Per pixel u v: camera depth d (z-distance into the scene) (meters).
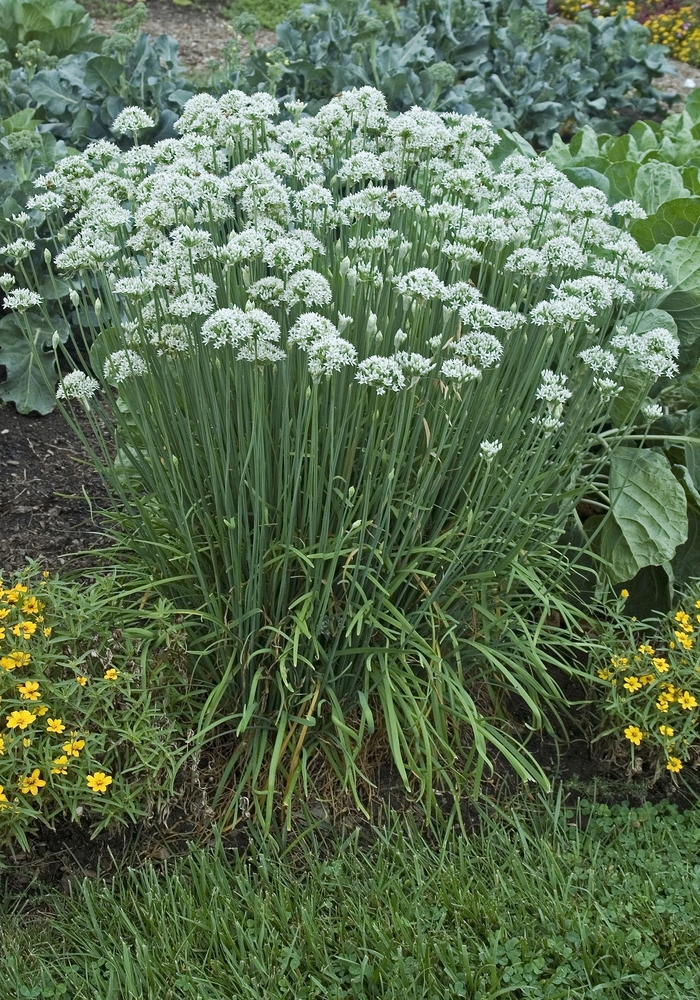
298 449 2.70
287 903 2.69
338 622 3.11
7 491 4.12
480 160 3.61
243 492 2.86
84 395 3.06
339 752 3.14
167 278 2.97
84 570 3.52
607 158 5.10
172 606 3.01
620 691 3.31
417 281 2.81
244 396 2.92
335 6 7.45
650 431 4.15
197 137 3.31
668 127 6.39
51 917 2.72
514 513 3.19
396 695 2.98
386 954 2.56
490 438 3.39
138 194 3.22
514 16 8.53
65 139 6.14
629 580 4.01
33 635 2.89
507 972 2.56
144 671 2.83
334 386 2.72
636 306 3.97
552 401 2.96
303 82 7.00
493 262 3.62
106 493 4.17
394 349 3.27
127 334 3.17
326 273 3.28
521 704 3.59
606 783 3.33
